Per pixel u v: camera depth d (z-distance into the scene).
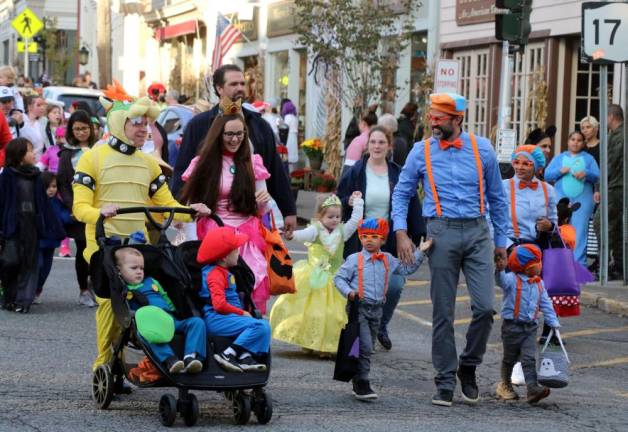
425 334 14.98
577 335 15.27
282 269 11.04
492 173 11.24
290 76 42.59
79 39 67.94
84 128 16.05
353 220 13.44
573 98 26.75
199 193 10.89
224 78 11.46
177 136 24.25
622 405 11.38
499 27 20.08
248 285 10.13
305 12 29.91
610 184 19.81
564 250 13.94
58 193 15.96
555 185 19.73
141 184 10.88
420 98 30.66
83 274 16.14
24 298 15.46
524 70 28.09
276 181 11.92
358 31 29.41
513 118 28.47
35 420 9.77
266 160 11.86
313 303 13.20
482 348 11.19
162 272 9.97
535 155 13.84
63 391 10.98
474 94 30.30
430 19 31.86
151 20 61.31
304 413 10.45
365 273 11.40
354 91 30.17
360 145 19.47
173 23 57.88
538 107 26.72
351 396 11.33
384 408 10.84
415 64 33.03
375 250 11.49
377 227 11.42
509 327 11.39
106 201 10.77
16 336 13.77
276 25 43.66
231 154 10.95
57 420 9.80
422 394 11.58
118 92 10.92
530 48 27.89
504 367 11.55
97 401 10.34
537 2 27.33
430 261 11.17
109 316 10.37
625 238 18.70
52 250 16.36
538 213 13.88
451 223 11.08
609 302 17.09
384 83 29.89
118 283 9.77
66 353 12.83
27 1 78.56
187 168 11.66
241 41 47.84
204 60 52.22
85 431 9.43
